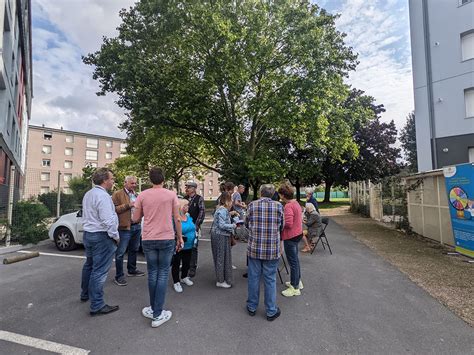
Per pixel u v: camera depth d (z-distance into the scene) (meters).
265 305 3.79
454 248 8.10
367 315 3.86
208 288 4.87
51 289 4.74
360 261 6.74
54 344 3.11
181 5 15.22
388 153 26.72
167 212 3.71
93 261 3.82
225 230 4.90
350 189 22.69
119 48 15.47
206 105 16.50
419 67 16.56
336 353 2.97
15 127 20.12
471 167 6.89
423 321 3.69
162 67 15.65
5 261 6.28
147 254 3.65
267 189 4.02
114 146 65.56
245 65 15.50
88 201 3.89
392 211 13.16
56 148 57.69
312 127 16.19
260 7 15.80
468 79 14.80
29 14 22.28
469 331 3.44
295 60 16.95
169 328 3.47
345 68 16.88
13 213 8.16
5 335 3.29
